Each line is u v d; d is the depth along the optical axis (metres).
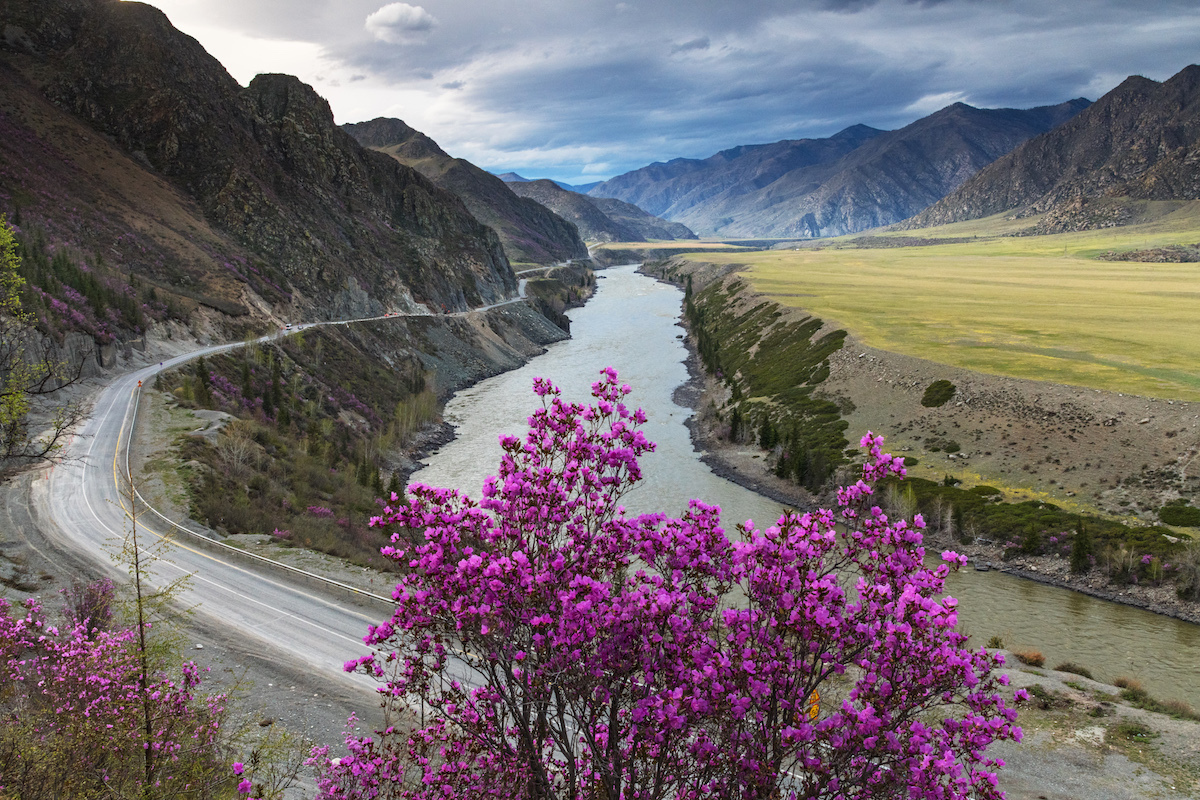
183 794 12.20
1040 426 68.50
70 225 93.94
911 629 8.32
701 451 82.31
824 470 68.56
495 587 9.05
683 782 9.22
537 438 10.76
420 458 79.56
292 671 25.94
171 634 17.25
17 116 109.25
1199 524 52.28
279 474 56.47
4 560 33.59
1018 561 54.00
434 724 11.97
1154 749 21.78
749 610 9.39
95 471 47.28
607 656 9.17
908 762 8.22
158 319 85.88
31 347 59.75
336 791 12.35
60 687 14.47
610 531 10.17
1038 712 24.52
